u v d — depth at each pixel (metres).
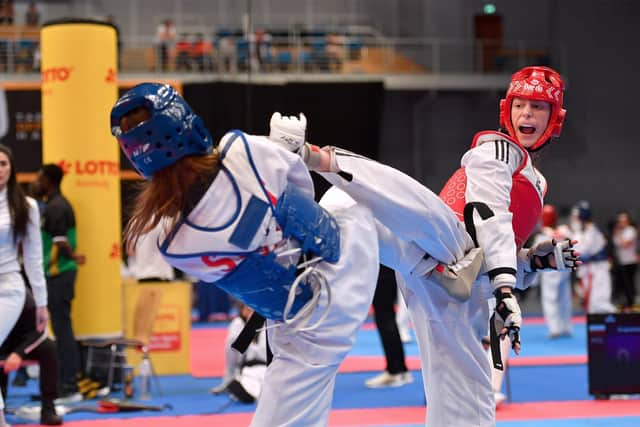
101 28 10.78
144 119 3.21
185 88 17.56
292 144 3.53
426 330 4.21
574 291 25.67
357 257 3.64
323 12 30.52
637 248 26.52
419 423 8.36
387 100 29.61
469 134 29.81
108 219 10.87
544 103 4.20
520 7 31.00
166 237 3.37
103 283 10.80
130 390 10.29
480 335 4.20
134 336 10.49
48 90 10.84
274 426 3.52
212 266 3.38
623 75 30.70
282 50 27.75
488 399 4.22
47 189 10.27
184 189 3.25
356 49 28.38
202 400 10.05
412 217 3.75
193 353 15.14
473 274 3.88
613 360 9.78
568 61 30.72
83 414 9.24
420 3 30.75
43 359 8.65
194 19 29.73
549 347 15.38
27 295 8.37
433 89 28.48
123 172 14.69
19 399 10.42
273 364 3.61
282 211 3.37
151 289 10.70
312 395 3.56
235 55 25.97
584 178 30.48
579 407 9.24
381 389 10.53
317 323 3.51
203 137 3.28
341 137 17.86
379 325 10.80
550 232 17.98
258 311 3.60
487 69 29.58
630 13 30.75
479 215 3.88
